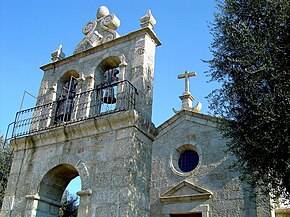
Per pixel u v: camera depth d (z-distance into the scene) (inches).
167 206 519.8
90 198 345.4
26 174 404.2
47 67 486.9
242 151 329.7
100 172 353.7
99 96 426.3
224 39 354.6
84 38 474.3
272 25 311.6
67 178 412.5
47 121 434.3
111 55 430.0
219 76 352.5
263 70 297.1
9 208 390.0
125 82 383.2
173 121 591.5
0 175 792.3
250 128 306.3
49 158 397.4
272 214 440.5
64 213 957.2
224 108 339.9
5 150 816.3
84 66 448.1
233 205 472.4
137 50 413.1
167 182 541.3
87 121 380.8
